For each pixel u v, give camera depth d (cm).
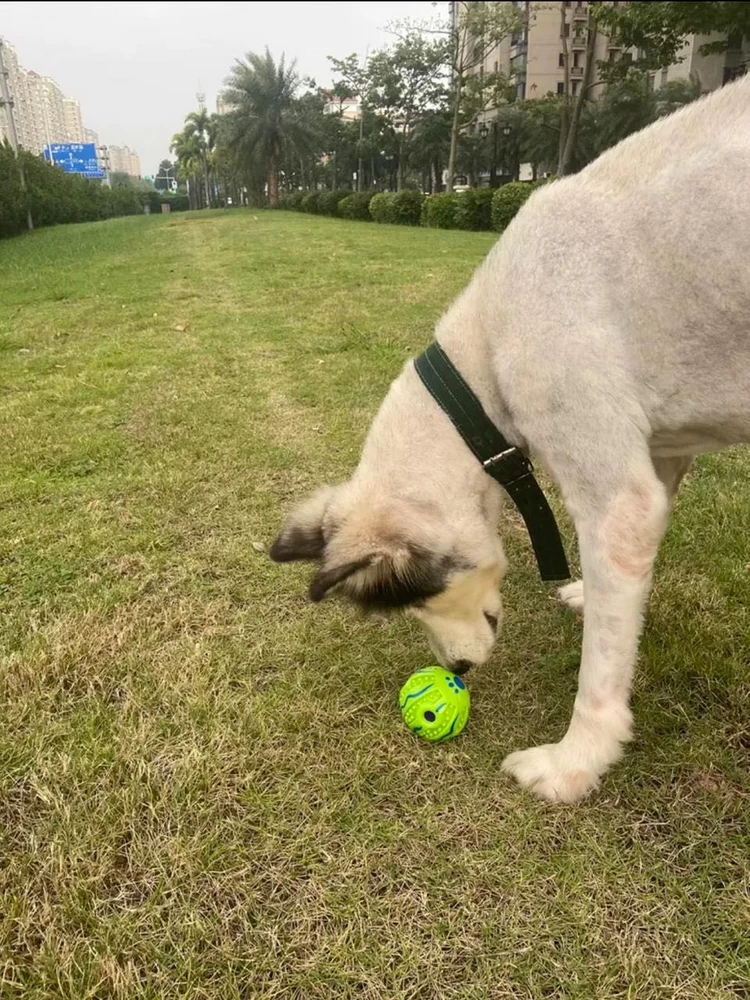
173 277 557
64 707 107
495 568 100
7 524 160
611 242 83
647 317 82
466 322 95
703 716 103
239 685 111
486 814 89
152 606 131
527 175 2745
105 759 96
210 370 276
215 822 89
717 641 115
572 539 154
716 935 76
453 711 99
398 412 98
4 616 129
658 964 73
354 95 2745
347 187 3234
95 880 81
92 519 161
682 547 143
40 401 246
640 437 85
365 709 106
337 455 190
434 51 2284
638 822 88
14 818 90
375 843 86
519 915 78
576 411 83
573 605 128
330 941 76
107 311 418
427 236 874
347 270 545
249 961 74
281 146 2505
